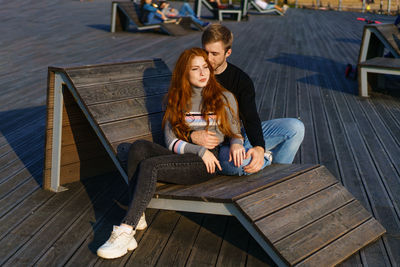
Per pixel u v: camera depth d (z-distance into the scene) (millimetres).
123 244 2350
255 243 2592
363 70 6199
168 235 2654
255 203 2281
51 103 3078
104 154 3525
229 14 18047
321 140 4477
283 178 2559
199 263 2375
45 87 6457
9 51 9023
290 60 9047
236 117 2553
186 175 2443
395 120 5223
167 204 2488
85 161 3424
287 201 2416
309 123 5043
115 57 8570
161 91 3205
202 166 2449
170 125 2562
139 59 3361
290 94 6371
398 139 4543
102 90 2891
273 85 6906
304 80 7309
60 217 2879
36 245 2541
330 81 7297
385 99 6223
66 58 8438
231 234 2688
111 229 2736
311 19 18094
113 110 2824
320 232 2346
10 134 4574
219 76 2678
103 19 14695
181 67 2438
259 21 16625
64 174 3322
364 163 3891
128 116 2857
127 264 2348
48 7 17656
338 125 4992
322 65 8625
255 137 2551
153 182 2334
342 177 3584
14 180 3461
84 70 2924
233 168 2584
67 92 3068
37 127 4801
